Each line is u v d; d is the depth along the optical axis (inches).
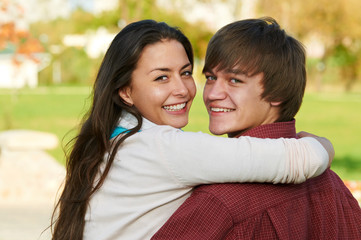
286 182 68.1
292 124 75.6
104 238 73.2
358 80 2186.3
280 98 74.3
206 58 77.0
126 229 72.2
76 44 1877.5
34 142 379.6
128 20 1171.3
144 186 71.0
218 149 67.2
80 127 87.4
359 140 682.8
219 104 75.6
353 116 1028.5
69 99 1291.8
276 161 66.6
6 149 378.6
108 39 1721.2
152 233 70.8
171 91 80.4
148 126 80.0
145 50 79.7
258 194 67.7
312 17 1418.6
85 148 79.9
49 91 1627.7
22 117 877.8
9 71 2016.5
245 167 66.2
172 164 69.0
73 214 77.3
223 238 66.0
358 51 1985.7
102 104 80.4
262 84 73.8
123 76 80.3
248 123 74.9
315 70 2092.8
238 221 66.1
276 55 73.7
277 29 76.2
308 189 73.8
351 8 1444.4
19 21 582.6
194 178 68.2
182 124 83.0
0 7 549.3
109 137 79.4
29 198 291.3
